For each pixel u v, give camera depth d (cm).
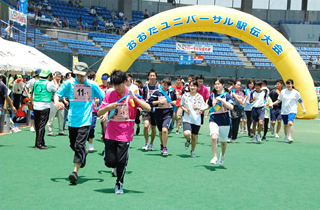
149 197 551
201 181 661
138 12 4447
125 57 1762
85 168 743
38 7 3459
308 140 1305
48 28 3197
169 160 858
